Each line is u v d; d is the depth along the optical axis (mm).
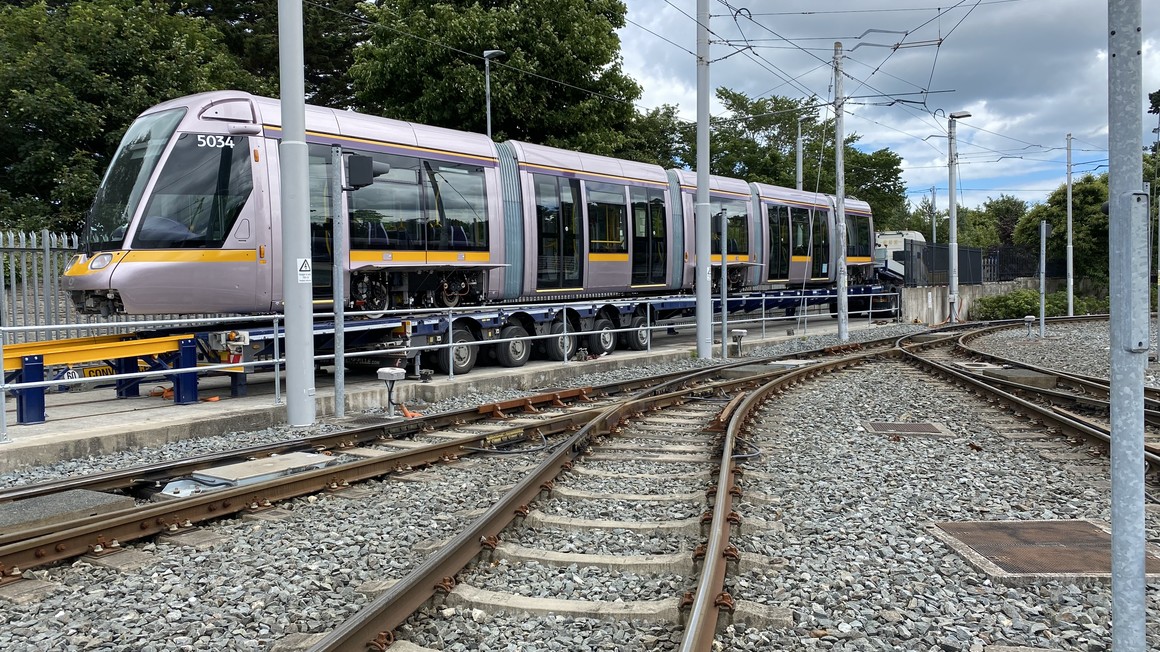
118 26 22969
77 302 12258
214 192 12188
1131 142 3006
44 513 6125
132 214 11773
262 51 33719
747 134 58781
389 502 7102
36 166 21172
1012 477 7988
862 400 13070
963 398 13219
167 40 24438
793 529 6176
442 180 15289
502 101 26828
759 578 5055
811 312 38094
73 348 10539
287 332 10953
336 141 13547
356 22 35781
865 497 7105
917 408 12266
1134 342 3059
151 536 6074
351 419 11492
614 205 19484
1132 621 3100
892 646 4188
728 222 23844
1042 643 4227
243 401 12367
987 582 5082
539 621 4457
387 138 14383
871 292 33344
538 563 5355
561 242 17984
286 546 5875
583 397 13117
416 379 14500
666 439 9727
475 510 6711
